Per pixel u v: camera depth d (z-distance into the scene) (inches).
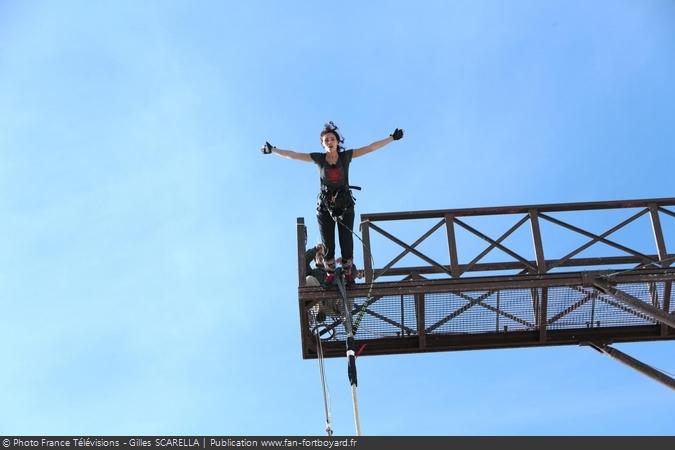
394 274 599.8
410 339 592.7
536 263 571.8
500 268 593.9
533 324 584.4
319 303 553.6
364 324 580.1
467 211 582.2
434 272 601.0
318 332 573.6
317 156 528.4
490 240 577.9
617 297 546.3
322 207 532.7
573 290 570.6
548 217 584.1
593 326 592.7
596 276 553.0
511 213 585.6
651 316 530.9
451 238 575.5
